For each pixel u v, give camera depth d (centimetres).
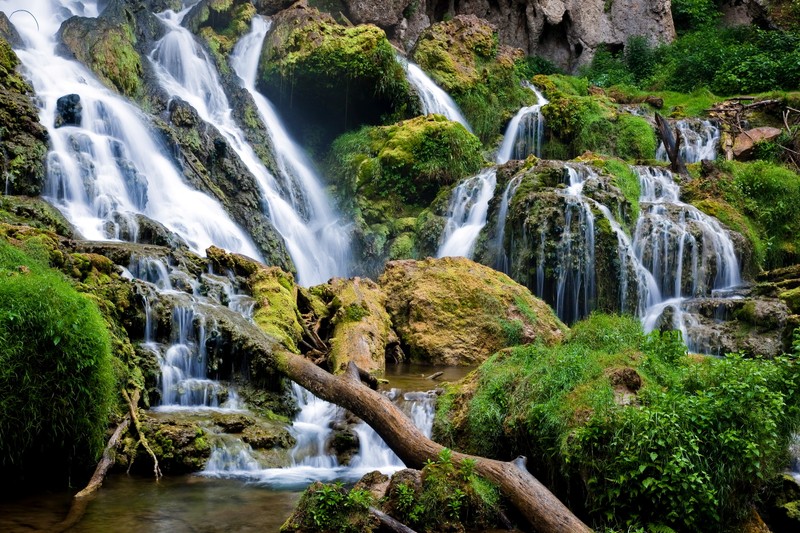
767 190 1750
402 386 1012
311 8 2158
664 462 603
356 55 1966
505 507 655
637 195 1648
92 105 1427
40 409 675
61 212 1199
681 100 2484
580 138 2139
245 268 1221
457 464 679
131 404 789
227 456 791
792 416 684
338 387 845
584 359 753
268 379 950
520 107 2331
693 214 1590
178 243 1269
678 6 3008
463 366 1249
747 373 673
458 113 2225
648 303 1470
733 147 2070
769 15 2839
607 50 2902
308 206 1880
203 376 944
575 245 1455
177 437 773
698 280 1485
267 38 2047
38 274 774
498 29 2830
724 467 612
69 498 675
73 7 2025
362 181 1828
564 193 1517
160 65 1827
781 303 1286
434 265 1403
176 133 1590
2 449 659
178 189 1492
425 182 1833
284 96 2028
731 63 2569
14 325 664
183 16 2136
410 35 2572
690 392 692
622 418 633
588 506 641
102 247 1010
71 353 687
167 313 938
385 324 1277
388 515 623
